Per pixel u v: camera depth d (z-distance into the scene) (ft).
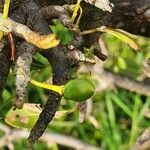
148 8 1.09
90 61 0.86
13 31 0.76
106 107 2.69
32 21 0.86
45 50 0.85
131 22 1.11
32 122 1.06
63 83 0.85
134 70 2.18
